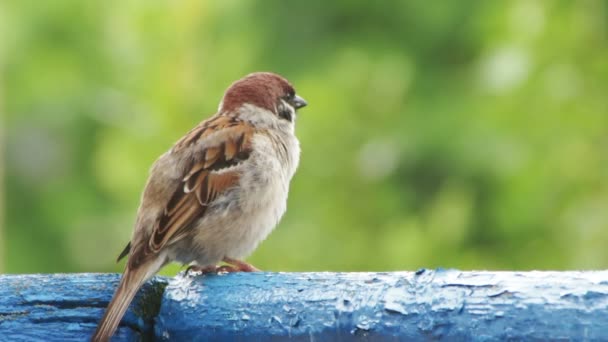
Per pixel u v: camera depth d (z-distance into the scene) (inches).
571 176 471.2
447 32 500.7
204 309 194.4
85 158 562.9
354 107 496.1
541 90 474.0
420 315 173.6
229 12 501.0
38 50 562.9
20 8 565.3
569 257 463.8
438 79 498.3
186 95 490.3
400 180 479.8
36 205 567.5
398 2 502.0
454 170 472.4
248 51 494.6
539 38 481.7
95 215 550.3
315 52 497.7
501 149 468.1
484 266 455.5
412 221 471.8
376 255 466.6
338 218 477.7
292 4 498.0
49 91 559.8
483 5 494.6
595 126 472.4
